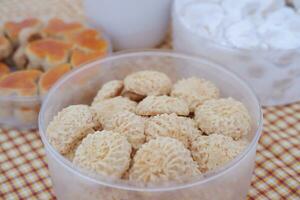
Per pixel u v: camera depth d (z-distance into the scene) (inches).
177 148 9.9
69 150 11.2
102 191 9.5
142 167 9.7
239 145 11.1
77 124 11.2
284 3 18.0
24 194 13.2
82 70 13.2
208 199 9.8
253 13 17.2
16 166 14.2
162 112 11.7
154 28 19.0
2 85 15.5
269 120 15.9
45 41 17.7
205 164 10.5
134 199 9.4
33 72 16.3
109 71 14.0
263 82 16.1
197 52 16.5
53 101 12.2
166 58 13.9
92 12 19.0
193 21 16.8
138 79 13.1
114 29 18.8
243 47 15.4
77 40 17.7
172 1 19.1
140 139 10.9
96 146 10.2
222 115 11.6
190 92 12.8
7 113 15.5
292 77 15.8
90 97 14.0
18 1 23.0
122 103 12.4
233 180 10.1
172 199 9.4
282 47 15.3
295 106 16.6
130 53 13.8
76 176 9.7
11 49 17.7
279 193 13.2
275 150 14.6
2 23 19.2
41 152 14.8
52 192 13.3
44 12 22.0
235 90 12.9
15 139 15.3
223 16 16.8
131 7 18.0
